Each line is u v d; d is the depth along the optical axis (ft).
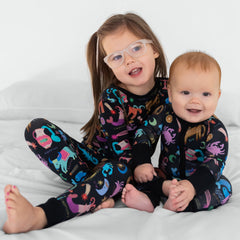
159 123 3.64
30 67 7.77
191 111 3.24
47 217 2.76
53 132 3.41
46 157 3.38
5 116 6.73
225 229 2.65
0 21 7.60
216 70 3.16
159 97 3.87
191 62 3.15
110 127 3.81
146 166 3.38
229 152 4.70
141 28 3.66
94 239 2.53
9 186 2.58
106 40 3.64
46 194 3.60
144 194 3.19
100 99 3.93
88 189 2.97
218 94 3.24
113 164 3.23
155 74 3.99
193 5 6.82
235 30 6.71
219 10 6.72
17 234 2.63
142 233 2.60
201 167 3.16
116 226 2.74
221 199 3.23
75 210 2.88
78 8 7.34
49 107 6.69
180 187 2.98
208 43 6.88
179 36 6.99
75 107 6.64
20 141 5.50
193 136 3.37
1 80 7.92
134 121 3.85
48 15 7.45
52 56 7.62
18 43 7.68
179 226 2.75
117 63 3.59
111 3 7.22
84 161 3.92
